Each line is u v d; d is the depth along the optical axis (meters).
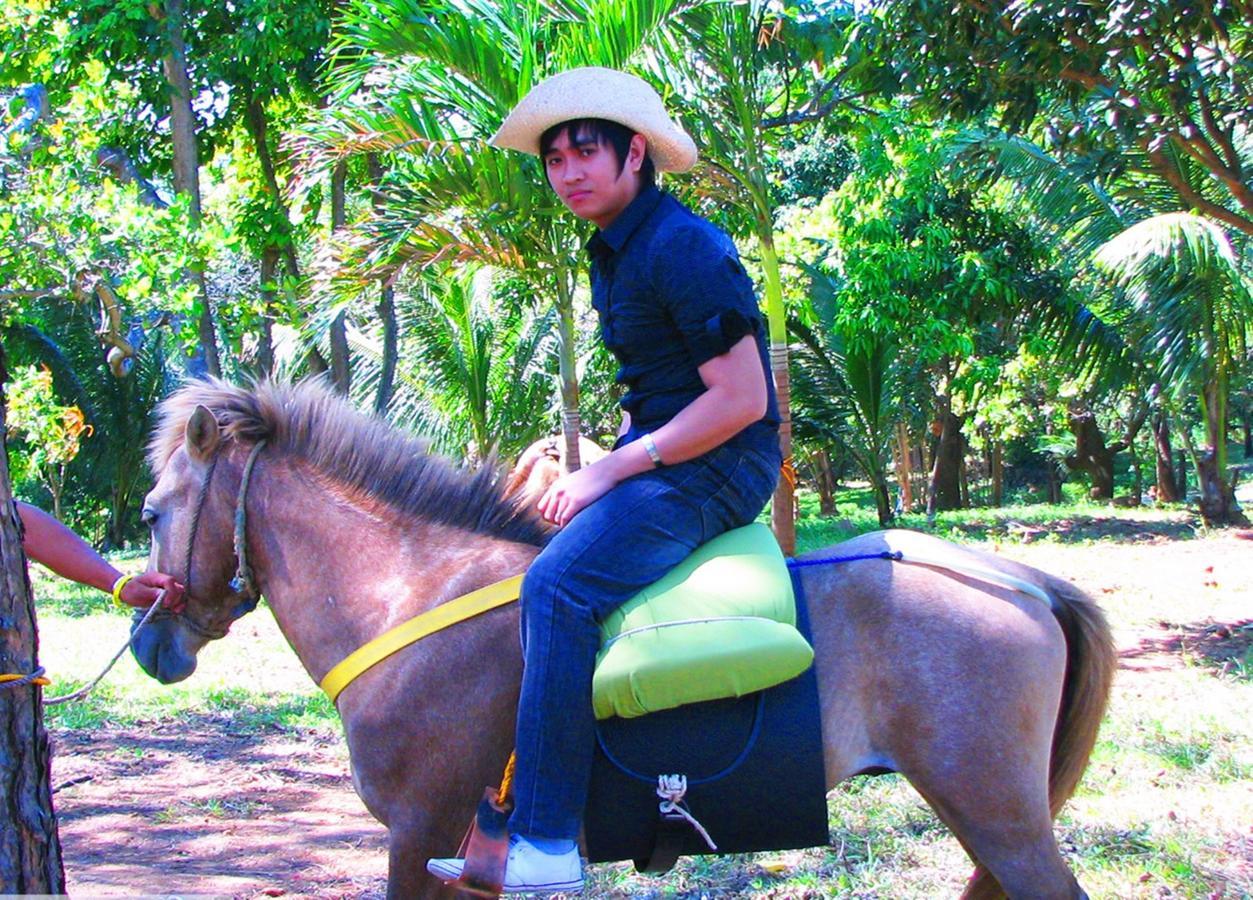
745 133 6.85
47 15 11.65
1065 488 31.14
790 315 17.05
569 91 2.77
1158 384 15.36
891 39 8.30
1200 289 13.30
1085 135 7.77
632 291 2.79
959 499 23.58
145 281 9.59
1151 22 6.72
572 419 7.98
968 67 7.95
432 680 2.87
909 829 4.70
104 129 10.77
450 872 2.69
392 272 7.42
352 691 2.96
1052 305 15.70
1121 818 4.73
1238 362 16.77
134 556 18.25
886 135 12.05
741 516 2.87
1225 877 4.11
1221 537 14.73
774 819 2.76
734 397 2.70
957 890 4.09
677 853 2.81
